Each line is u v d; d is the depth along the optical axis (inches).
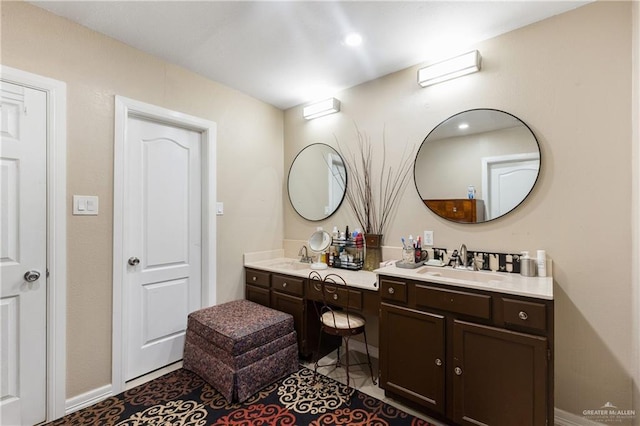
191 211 104.3
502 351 61.3
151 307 93.4
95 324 78.2
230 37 82.6
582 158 70.2
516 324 59.7
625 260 65.1
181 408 74.9
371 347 105.3
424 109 94.8
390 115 102.3
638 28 61.6
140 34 81.2
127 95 85.4
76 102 75.8
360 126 110.1
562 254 72.4
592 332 68.7
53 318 71.2
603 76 67.9
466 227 86.4
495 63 82.0
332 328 83.9
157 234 95.2
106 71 81.3
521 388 59.2
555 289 72.9
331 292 91.0
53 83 72.1
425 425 68.9
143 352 91.3
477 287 63.9
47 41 71.5
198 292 105.8
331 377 90.1
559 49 73.0
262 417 71.5
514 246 78.9
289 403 77.1
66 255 73.6
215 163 107.7
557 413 72.0
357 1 68.4
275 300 106.1
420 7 70.4
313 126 124.8
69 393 73.6
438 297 69.0
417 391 72.1
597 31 68.6
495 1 68.5
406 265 84.9
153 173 94.7
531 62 76.7
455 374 66.9
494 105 82.2
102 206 79.8
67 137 74.2
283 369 89.9
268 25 77.4
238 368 78.5
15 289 67.0
